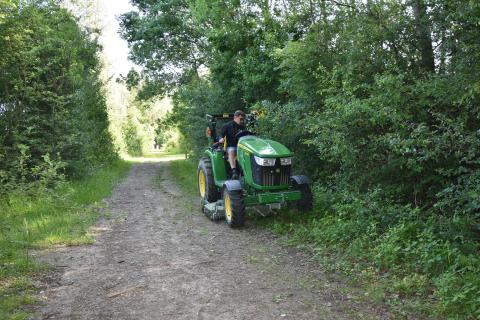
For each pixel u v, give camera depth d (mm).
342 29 8523
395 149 6074
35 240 7117
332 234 6500
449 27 6812
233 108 15664
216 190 9250
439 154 6086
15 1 11156
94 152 21547
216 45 13219
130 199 12141
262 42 12125
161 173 21422
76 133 14523
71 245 6949
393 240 5512
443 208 6121
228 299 4629
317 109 9102
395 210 6426
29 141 12500
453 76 6242
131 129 46500
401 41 7633
